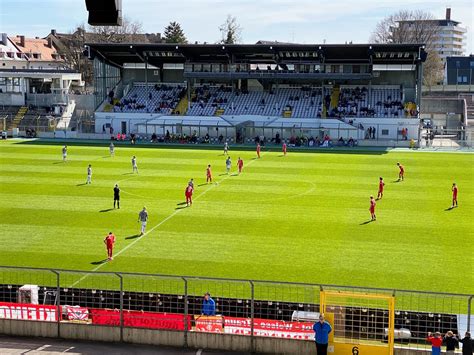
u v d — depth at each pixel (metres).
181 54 104.19
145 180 58.97
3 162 70.44
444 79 178.62
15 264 33.16
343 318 21.11
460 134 101.38
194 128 97.88
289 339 21.27
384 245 36.97
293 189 54.78
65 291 24.31
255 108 101.69
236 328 21.73
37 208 46.75
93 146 87.50
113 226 41.47
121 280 22.08
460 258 34.38
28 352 21.31
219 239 38.31
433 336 19.94
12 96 113.06
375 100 100.75
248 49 97.94
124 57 108.62
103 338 22.34
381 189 50.38
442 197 51.50
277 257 34.56
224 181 58.66
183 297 23.28
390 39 176.75
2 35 158.38
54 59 172.12
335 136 93.62
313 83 106.50
